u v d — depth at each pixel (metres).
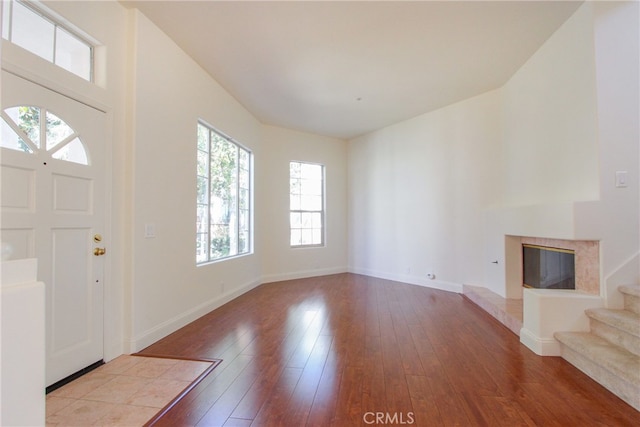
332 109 5.18
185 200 3.46
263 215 5.88
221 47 3.36
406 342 2.96
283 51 3.44
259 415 1.84
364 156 6.64
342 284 5.68
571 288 3.10
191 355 2.67
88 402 1.97
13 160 1.90
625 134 2.62
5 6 1.91
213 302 4.06
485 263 4.55
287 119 5.67
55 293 2.15
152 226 2.94
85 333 2.36
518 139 3.91
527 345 2.83
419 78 4.10
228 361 2.56
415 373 2.35
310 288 5.36
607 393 2.06
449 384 2.19
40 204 2.05
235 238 4.90
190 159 3.55
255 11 2.79
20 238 1.95
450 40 3.25
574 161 2.90
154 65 2.97
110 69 2.58
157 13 2.81
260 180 5.79
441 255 5.17
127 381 2.23
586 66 2.73
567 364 2.48
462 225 4.85
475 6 2.74
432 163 5.29
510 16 2.87
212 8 2.75
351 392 2.09
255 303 4.39
